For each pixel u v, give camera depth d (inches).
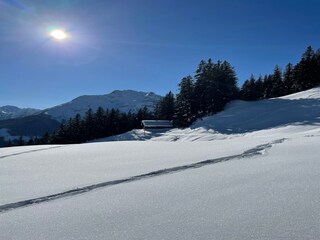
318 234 114.7
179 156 330.6
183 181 210.2
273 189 174.7
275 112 2068.2
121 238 122.0
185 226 129.3
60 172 274.2
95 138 2950.3
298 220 127.6
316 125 1466.5
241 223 128.7
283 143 383.6
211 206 152.6
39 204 175.9
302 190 168.2
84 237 125.1
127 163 304.0
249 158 288.0
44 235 129.7
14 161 353.1
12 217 154.5
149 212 149.6
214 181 203.8
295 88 2898.6
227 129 1959.9
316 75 2802.7
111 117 3093.0
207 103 2635.3
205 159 293.3
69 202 176.2
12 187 219.6
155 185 203.8
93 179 233.0
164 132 2588.6
